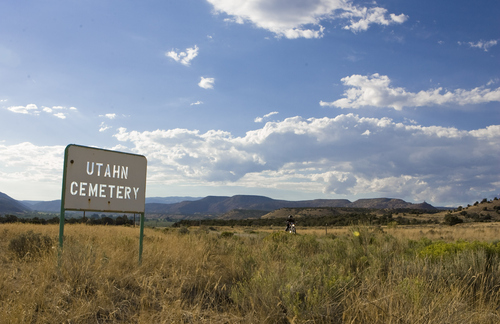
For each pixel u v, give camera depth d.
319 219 100.25
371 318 4.79
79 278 5.98
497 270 6.96
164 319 4.86
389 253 8.89
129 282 6.43
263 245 12.52
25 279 5.94
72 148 7.99
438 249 8.95
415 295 5.07
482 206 115.62
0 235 14.10
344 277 6.14
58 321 4.52
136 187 8.91
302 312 5.02
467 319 4.72
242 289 5.73
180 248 9.88
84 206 8.03
